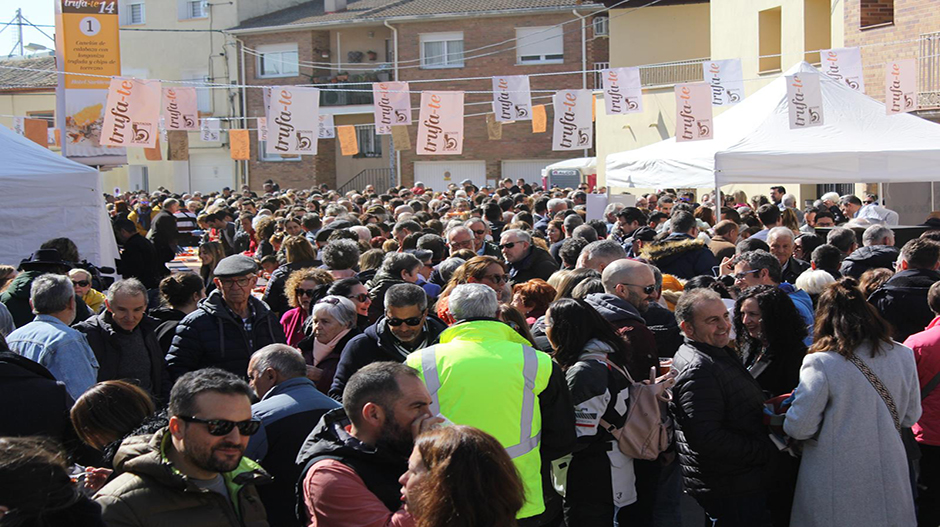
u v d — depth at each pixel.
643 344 4.64
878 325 4.16
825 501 4.09
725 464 4.13
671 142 12.58
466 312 3.96
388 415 3.00
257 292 8.75
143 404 3.67
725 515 4.23
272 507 3.79
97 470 3.32
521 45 32.66
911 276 5.80
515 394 3.70
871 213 11.58
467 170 33.94
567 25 32.16
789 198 14.30
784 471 4.41
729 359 4.24
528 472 3.71
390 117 10.21
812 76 10.86
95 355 5.25
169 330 5.89
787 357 4.57
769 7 21.36
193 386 3.00
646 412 4.33
